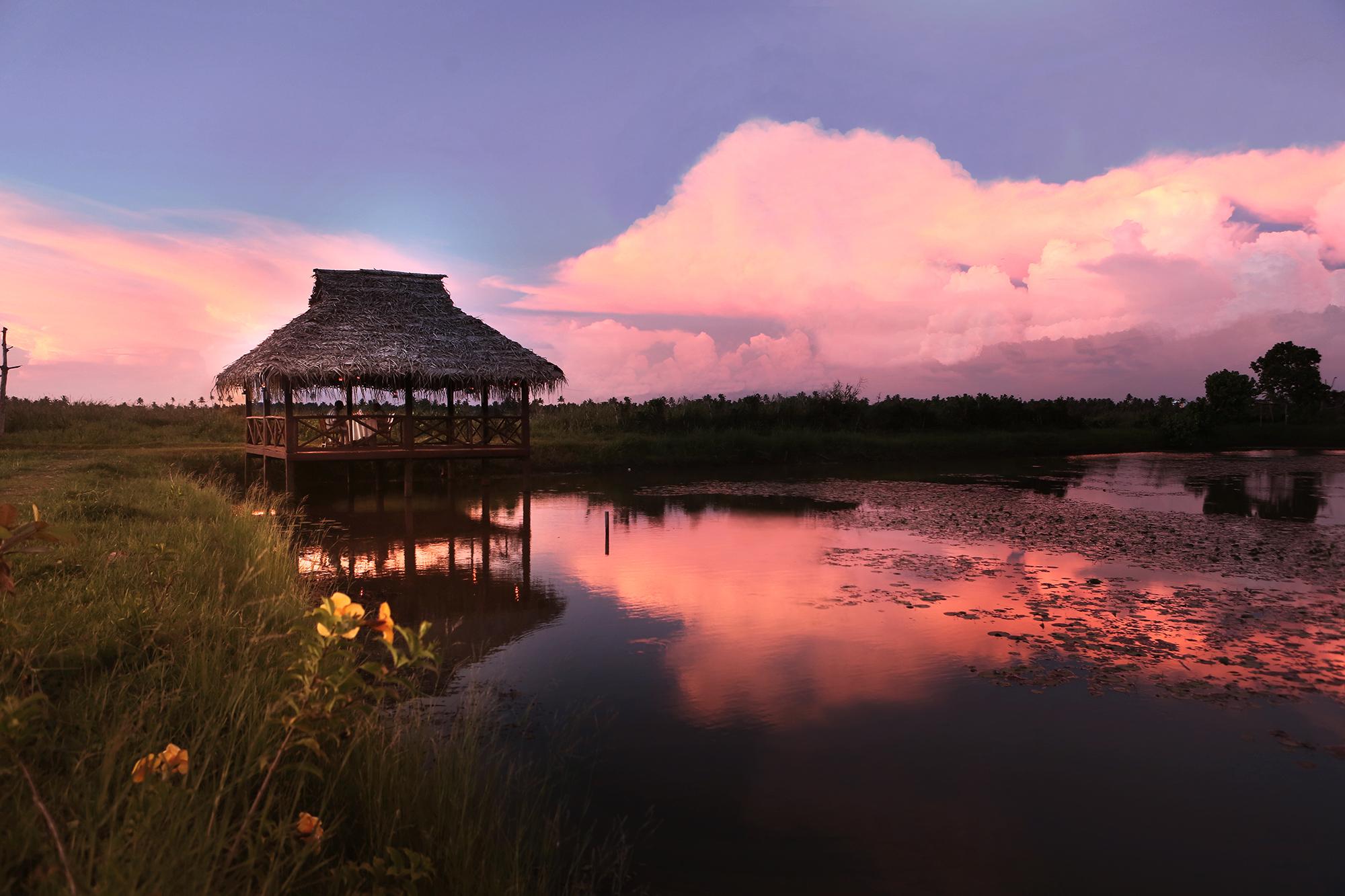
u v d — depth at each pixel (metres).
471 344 15.40
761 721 4.61
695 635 6.35
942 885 3.04
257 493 13.50
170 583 4.67
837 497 16.12
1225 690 5.14
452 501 15.32
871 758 4.14
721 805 3.61
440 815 2.83
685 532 11.71
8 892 1.78
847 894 2.97
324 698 2.45
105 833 2.07
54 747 2.50
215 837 2.12
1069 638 6.27
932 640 6.23
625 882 2.98
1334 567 9.05
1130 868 3.19
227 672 3.40
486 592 7.86
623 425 27.30
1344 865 3.23
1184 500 15.45
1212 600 7.50
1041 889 3.04
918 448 26.98
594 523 12.67
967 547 10.42
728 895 2.93
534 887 2.84
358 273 16.14
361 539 11.03
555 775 3.86
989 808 3.64
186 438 20.50
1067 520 12.80
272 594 5.12
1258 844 3.38
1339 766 4.10
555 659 5.72
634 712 4.70
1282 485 18.48
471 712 4.51
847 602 7.45
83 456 14.77
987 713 4.75
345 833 2.69
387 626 2.48
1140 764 4.11
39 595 4.01
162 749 2.62
